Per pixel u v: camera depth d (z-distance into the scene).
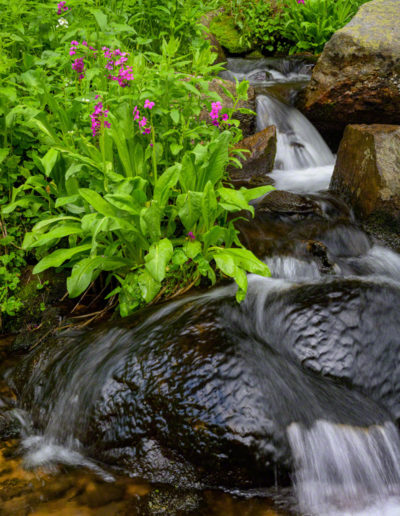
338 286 3.12
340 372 2.79
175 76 3.51
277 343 2.90
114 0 5.12
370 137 4.47
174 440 2.46
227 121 3.77
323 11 8.70
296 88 6.71
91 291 3.77
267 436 2.38
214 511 2.26
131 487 2.40
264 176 5.38
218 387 2.49
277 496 2.35
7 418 2.89
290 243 3.88
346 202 4.67
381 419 2.65
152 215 3.16
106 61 3.69
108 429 2.61
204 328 2.80
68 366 2.97
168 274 3.50
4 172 3.79
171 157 4.02
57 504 2.29
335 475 2.42
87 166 3.40
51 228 3.45
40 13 4.30
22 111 3.33
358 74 5.92
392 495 2.40
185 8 5.83
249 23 9.44
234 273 3.02
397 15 6.16
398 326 2.96
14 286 3.67
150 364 2.66
